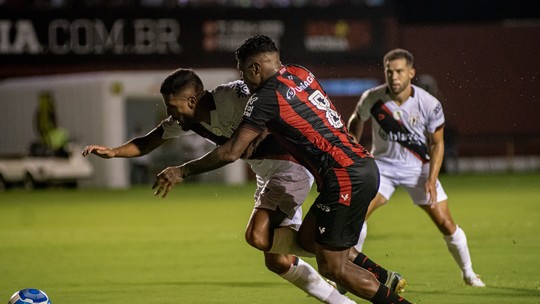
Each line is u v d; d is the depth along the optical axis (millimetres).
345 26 73312
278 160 15438
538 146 79062
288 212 15133
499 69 77875
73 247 28406
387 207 41812
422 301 17219
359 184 13633
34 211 43969
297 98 13641
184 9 70750
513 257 23406
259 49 13734
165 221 37375
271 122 13664
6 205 48531
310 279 15203
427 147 19703
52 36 69250
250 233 14828
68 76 70250
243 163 68062
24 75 69875
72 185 65812
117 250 27391
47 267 23750
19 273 22625
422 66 77125
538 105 78562
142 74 62875
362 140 70438
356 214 13758
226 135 15531
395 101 19547
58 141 63438
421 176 19703
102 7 69688
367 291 13961
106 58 69938
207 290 19359
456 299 17406
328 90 74062
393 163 19750
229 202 48062
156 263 24219
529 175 70188
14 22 68812
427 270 21641
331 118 13844
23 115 66125
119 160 63812
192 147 64500
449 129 73750
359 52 73562
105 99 60812
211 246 28016
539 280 19672
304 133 13648
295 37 72312
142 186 65125
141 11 70188
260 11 71812
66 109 63438
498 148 78562
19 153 66562
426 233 30141
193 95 14992
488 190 52250
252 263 23859
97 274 22281
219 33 71375
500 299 17328
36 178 63531
